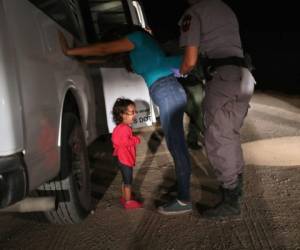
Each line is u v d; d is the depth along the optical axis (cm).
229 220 378
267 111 864
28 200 319
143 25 700
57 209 364
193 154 572
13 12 276
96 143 662
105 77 493
